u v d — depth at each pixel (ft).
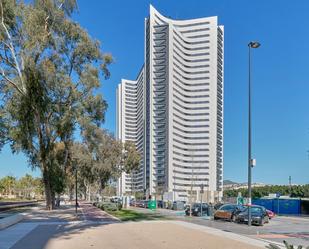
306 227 101.71
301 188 354.54
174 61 383.04
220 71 360.48
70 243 55.26
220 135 369.50
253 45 89.97
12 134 133.18
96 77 135.64
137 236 64.85
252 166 88.28
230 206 123.85
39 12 119.75
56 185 152.15
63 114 133.08
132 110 441.68
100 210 165.58
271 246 27.02
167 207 226.99
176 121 380.99
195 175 363.15
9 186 581.12
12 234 67.05
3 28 119.75
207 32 365.81
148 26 410.11
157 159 392.68
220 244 55.62
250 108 88.84
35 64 116.37
